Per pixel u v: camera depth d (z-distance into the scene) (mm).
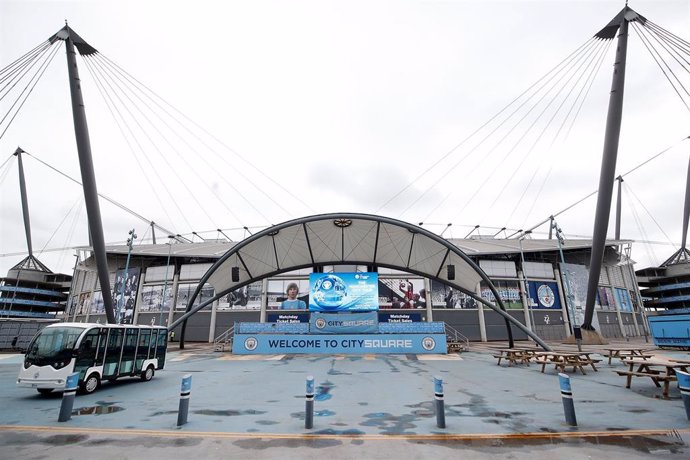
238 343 29469
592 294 35938
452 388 12625
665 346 27500
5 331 32750
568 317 50281
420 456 5961
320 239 31672
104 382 14336
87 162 30156
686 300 95750
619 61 31984
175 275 52219
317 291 35781
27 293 99875
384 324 30953
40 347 11570
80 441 6750
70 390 8352
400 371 17703
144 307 52000
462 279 32750
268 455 6020
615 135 31906
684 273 96125
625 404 9727
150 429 7508
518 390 12109
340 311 35188
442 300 48406
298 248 32469
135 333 14539
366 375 16219
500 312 29203
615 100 31906
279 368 19203
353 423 7938
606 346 34938
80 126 29969
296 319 47688
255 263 33062
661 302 102000
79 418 8469
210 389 12516
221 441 6723
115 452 6168
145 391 12312
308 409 7629
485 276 28531
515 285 50719
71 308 68000
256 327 31312
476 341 47000
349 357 25875
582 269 53875
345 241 32062
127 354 13945
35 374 11211
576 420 8047
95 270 63000
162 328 16453
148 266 55438
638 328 61750
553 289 51688
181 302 50844
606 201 32906
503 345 40094
